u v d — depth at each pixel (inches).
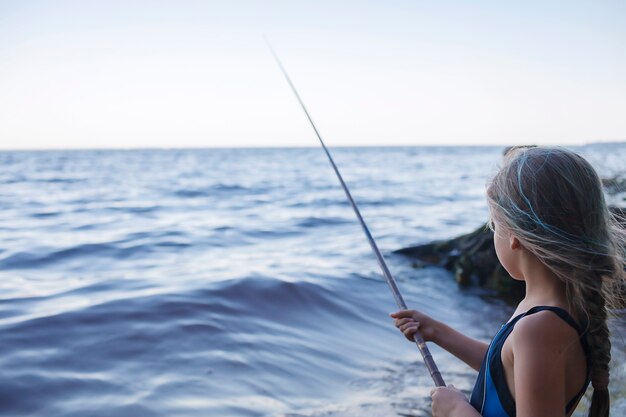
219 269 274.4
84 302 201.9
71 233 401.1
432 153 4121.6
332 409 136.7
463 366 169.6
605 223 52.4
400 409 138.5
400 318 72.7
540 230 51.2
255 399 139.1
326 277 260.1
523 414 48.3
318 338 186.2
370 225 489.4
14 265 278.1
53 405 129.9
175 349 163.8
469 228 469.4
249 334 180.9
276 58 105.0
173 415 128.0
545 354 48.6
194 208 636.7
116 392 136.9
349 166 1936.5
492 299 259.0
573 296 50.8
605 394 51.3
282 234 429.1
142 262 294.5
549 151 53.9
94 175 1350.9
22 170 1567.4
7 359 149.8
